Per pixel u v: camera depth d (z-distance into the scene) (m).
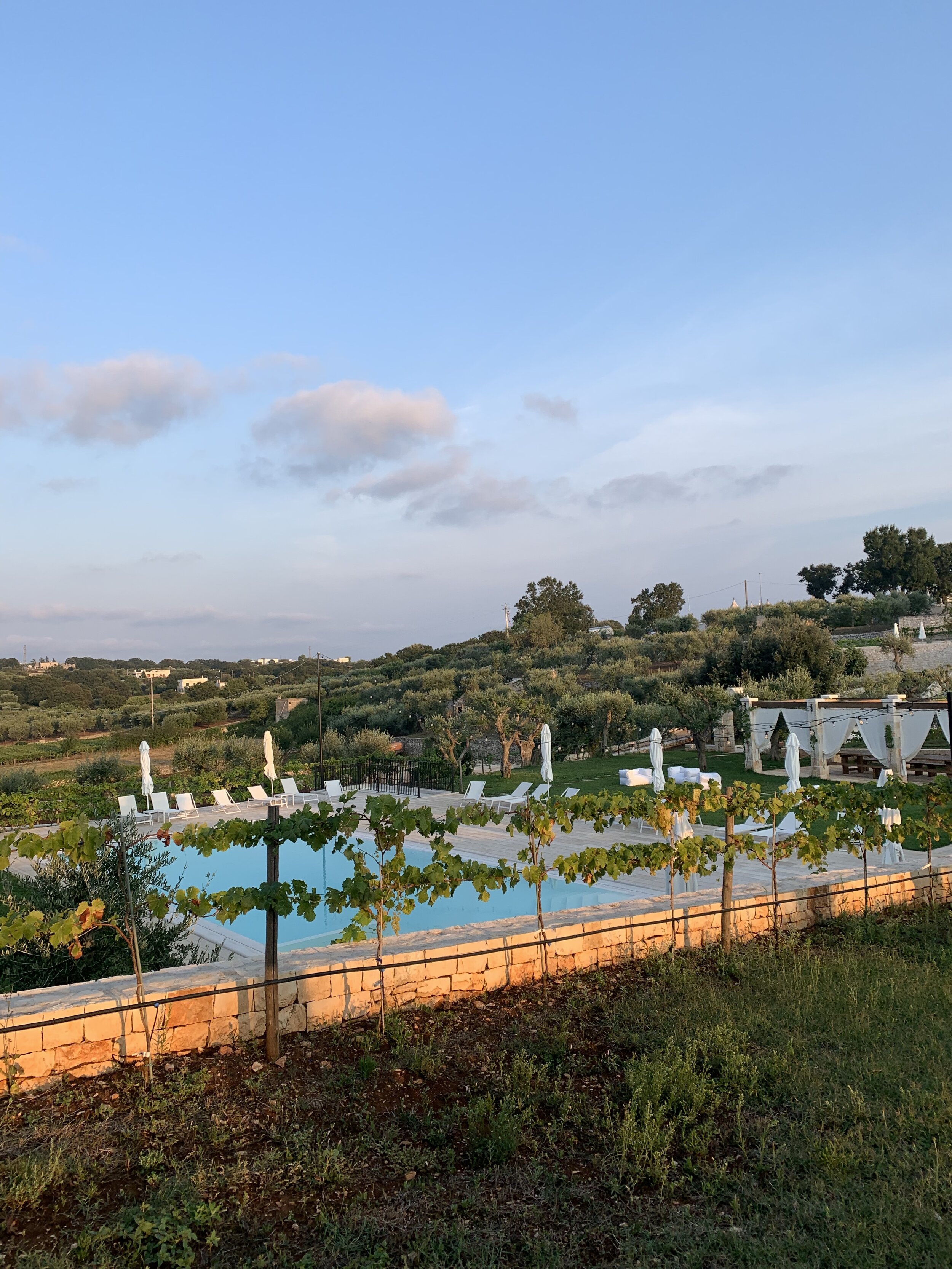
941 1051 4.94
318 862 17.05
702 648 46.12
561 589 87.81
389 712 43.28
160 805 21.25
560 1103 4.30
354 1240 3.19
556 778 23.95
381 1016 5.18
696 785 7.73
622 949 6.99
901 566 70.12
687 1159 3.77
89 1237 3.08
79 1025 4.59
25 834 5.01
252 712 59.50
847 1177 3.62
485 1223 3.35
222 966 5.68
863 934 7.85
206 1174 3.59
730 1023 5.28
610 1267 3.08
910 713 19.12
